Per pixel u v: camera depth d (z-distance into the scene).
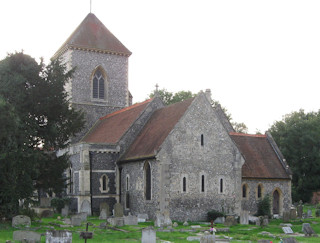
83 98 53.97
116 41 57.28
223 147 40.66
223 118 52.31
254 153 46.81
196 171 38.97
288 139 71.50
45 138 35.44
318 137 69.75
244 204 43.12
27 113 33.97
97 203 42.59
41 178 34.81
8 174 30.41
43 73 35.44
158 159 37.34
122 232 29.06
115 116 52.06
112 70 56.19
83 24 56.41
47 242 21.92
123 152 44.25
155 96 47.28
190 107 39.66
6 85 32.72
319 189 70.38
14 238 23.09
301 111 81.44
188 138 39.03
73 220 32.19
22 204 37.09
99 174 43.12
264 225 35.50
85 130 53.66
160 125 42.00
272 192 45.00
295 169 69.88
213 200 39.41
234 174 40.78
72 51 53.81
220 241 25.89
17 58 34.34
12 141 30.61
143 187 39.38
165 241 25.38
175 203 37.59
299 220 40.06
